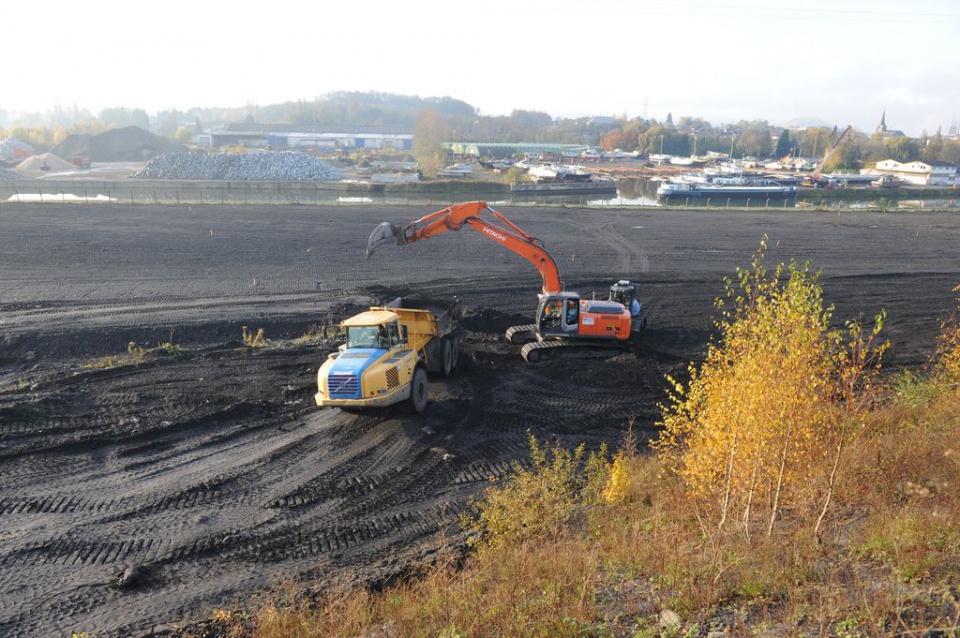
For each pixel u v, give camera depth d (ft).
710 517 31.50
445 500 40.75
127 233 132.67
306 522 38.04
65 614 29.68
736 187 290.97
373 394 50.06
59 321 77.25
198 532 36.63
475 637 24.40
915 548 24.61
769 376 27.07
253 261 113.39
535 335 74.38
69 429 49.42
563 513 36.11
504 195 295.48
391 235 65.31
